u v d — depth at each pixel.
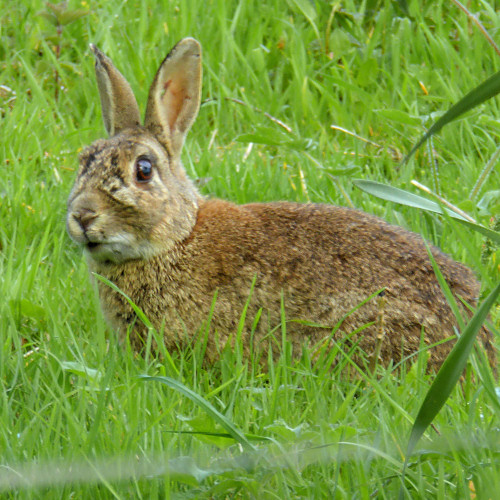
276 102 13.61
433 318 8.60
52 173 11.81
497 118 12.75
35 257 10.13
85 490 6.25
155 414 7.15
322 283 8.84
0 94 13.61
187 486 6.47
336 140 13.16
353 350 8.38
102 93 9.92
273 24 15.15
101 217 8.58
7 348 8.41
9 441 6.77
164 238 8.97
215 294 8.85
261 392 7.52
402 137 12.98
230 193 11.41
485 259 9.41
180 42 9.55
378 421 7.13
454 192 11.33
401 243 9.02
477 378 8.23
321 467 6.40
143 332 9.12
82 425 6.91
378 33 14.41
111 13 15.05
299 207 9.52
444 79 13.84
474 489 6.30
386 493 6.25
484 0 14.89
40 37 14.08
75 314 9.32
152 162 8.99
